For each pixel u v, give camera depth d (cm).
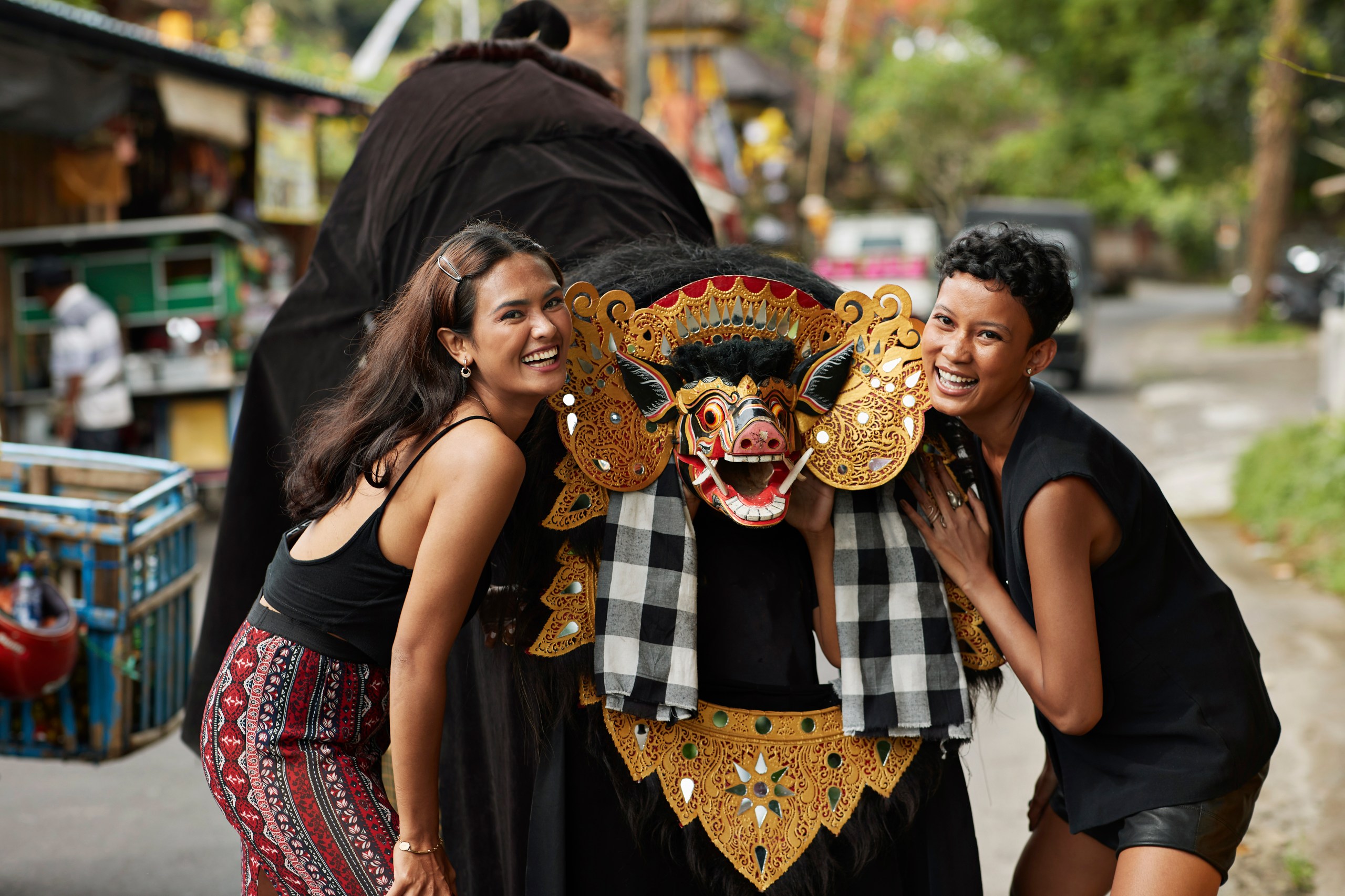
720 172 1413
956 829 218
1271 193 1745
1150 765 204
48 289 771
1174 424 1134
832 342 210
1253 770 207
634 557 206
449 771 246
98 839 376
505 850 227
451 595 190
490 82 310
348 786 202
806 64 3186
